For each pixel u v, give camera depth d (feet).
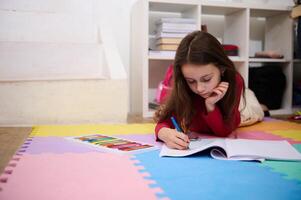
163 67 9.23
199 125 5.06
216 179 2.77
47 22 8.09
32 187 2.58
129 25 8.96
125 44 9.01
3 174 2.94
